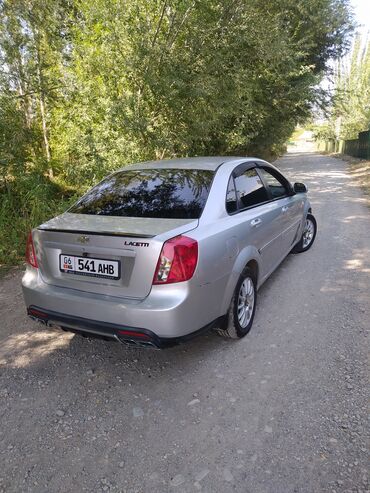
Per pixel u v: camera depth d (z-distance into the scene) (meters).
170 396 2.82
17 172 7.64
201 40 8.58
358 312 3.93
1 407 2.76
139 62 8.08
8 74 7.59
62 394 2.88
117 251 2.77
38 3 7.57
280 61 11.89
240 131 12.77
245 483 2.10
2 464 2.28
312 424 2.48
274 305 4.18
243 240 3.42
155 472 2.19
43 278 3.17
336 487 2.05
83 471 2.22
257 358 3.23
